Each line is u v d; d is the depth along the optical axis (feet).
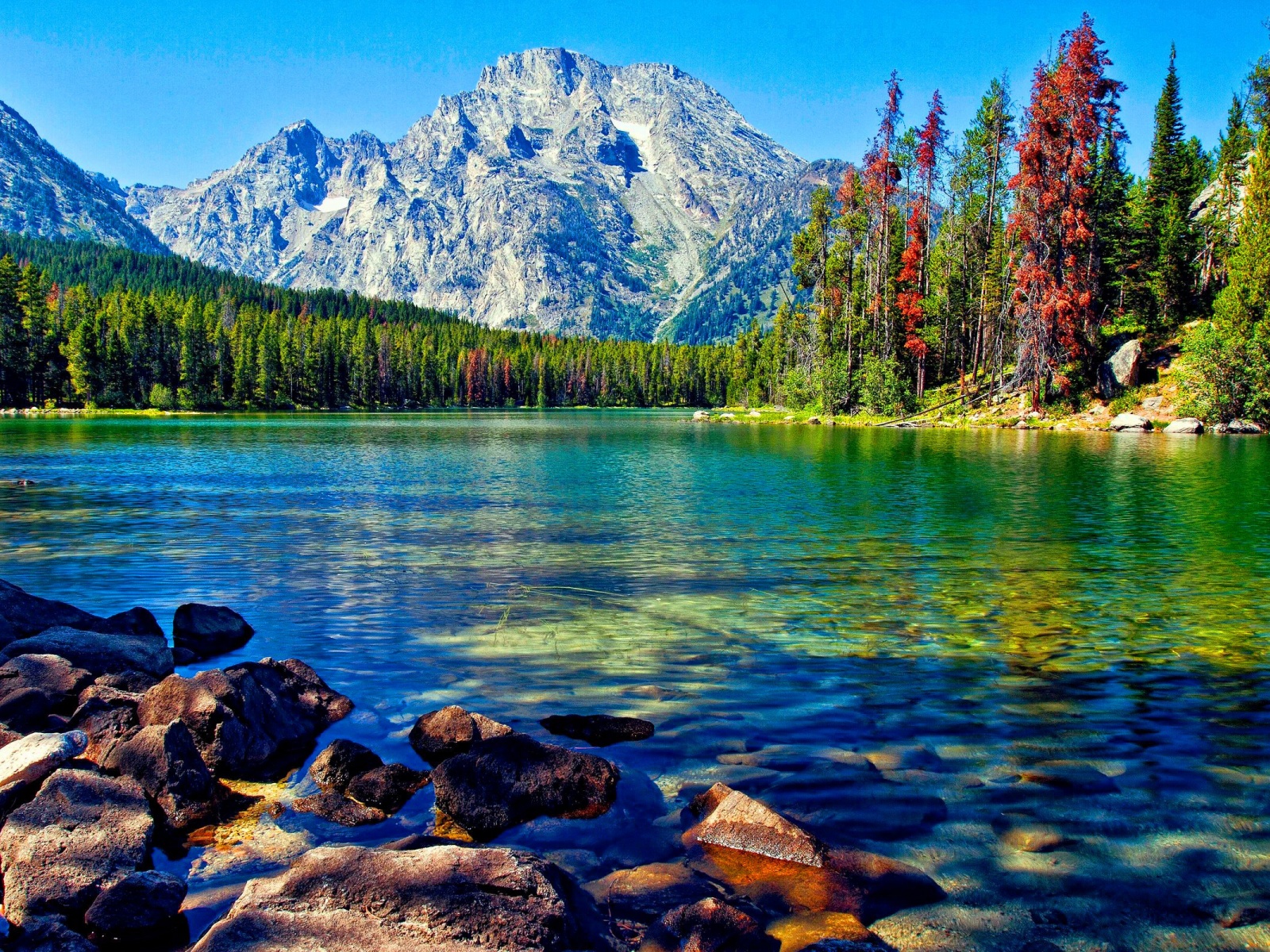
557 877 15.02
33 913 14.71
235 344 445.37
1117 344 204.95
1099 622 35.47
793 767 20.93
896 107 228.63
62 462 122.83
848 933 13.76
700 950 13.33
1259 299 175.32
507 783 19.26
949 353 244.22
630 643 32.50
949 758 21.42
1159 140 229.66
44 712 23.99
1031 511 69.21
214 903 15.35
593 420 344.08
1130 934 14.03
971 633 33.78
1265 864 16.29
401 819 19.04
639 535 58.44
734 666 29.40
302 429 240.12
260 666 26.13
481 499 79.05
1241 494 78.43
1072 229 187.93
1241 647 31.71
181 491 85.81
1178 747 22.16
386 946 13.08
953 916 14.58
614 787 19.81
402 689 27.48
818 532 59.26
